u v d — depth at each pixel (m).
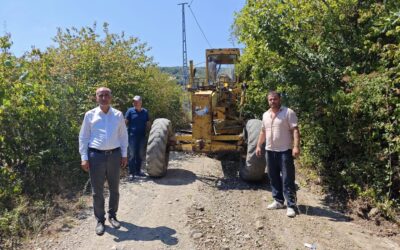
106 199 5.56
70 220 4.78
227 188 6.11
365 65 5.64
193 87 7.71
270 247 4.07
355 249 4.02
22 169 5.68
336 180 5.70
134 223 4.65
